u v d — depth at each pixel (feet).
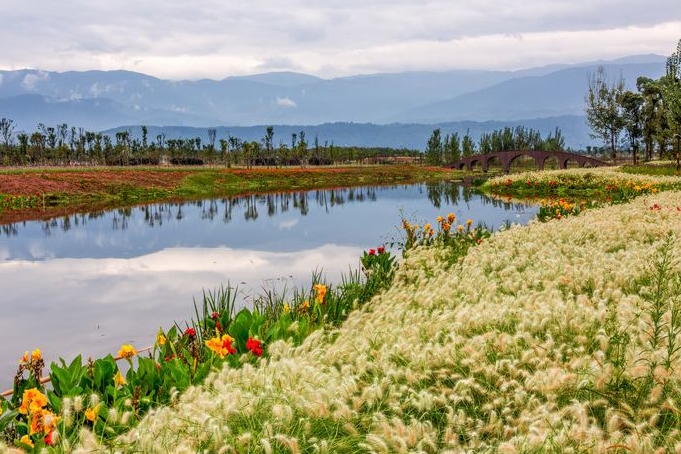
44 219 96.17
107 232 78.89
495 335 18.02
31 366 18.48
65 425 14.10
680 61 145.89
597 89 244.42
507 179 152.56
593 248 35.12
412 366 16.94
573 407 13.12
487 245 40.78
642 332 17.26
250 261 54.90
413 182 218.38
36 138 259.39
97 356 28.71
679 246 32.37
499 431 13.70
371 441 12.61
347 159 402.72
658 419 13.88
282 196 149.79
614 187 109.70
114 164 272.51
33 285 45.37
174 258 57.26
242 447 12.68
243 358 20.02
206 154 318.04
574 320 19.20
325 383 15.56
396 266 37.78
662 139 172.45
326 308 28.45
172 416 14.16
